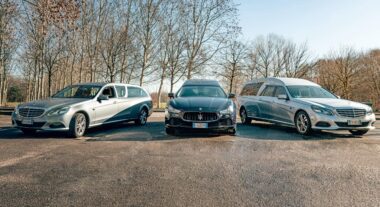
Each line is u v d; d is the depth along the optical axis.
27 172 4.47
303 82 10.36
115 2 25.05
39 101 8.34
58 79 39.81
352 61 44.53
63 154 5.74
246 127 10.89
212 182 4.07
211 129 7.60
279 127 10.95
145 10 26.61
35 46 22.52
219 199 3.46
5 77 36.81
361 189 3.82
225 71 33.97
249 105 11.67
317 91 9.84
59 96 9.32
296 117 9.02
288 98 9.51
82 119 8.24
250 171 4.63
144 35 27.02
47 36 18.77
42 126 7.65
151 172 4.53
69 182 4.02
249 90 12.16
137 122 11.35
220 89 9.56
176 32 28.25
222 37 29.61
